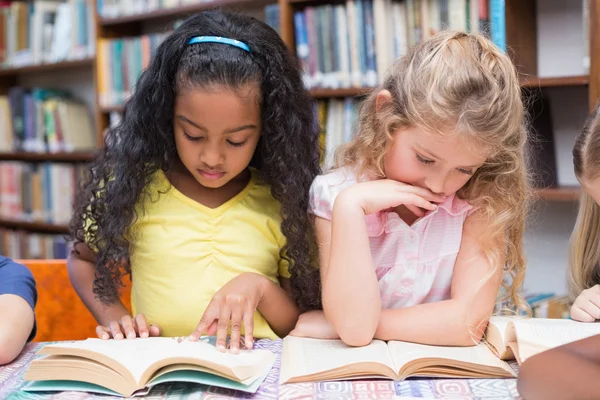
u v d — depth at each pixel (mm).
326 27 2115
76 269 1237
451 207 1085
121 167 1122
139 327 1013
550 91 2109
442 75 933
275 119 1082
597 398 586
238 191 1182
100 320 1180
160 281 1129
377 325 967
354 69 2082
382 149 1028
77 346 816
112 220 1122
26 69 3111
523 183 1078
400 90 991
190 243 1130
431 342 953
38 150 3104
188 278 1121
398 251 1112
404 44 2010
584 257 1234
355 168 1104
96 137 3111
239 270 1130
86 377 790
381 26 2021
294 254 1130
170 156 1116
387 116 999
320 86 2146
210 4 2420
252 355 874
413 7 1986
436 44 993
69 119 2984
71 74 3314
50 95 3156
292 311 1136
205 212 1144
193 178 1173
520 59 1943
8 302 1010
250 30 1077
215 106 986
